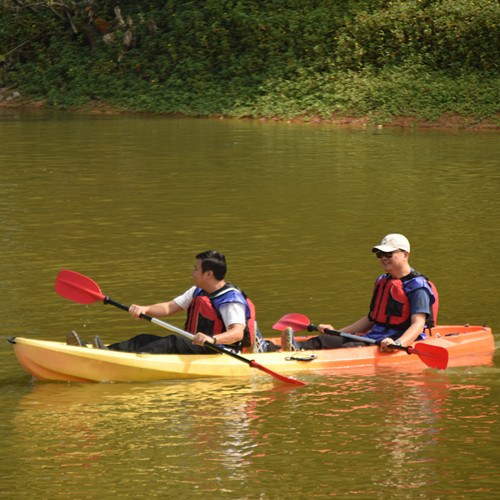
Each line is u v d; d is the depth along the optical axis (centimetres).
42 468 1571
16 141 7312
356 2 10462
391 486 1498
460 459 1609
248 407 1903
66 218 4150
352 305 2728
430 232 3875
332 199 4688
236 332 2088
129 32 11394
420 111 9069
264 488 1490
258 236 3778
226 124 9131
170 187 5053
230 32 10956
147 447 1666
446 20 9650
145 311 2223
